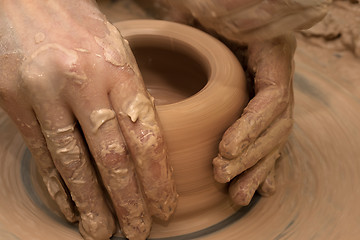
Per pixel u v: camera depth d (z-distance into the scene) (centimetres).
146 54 189
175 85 199
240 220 153
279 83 148
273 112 143
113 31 129
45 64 116
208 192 148
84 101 118
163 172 125
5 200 157
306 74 216
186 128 138
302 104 200
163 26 181
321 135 184
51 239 144
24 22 127
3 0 133
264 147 142
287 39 157
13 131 185
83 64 118
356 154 174
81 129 127
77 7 132
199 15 106
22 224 149
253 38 106
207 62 165
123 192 126
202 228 151
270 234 147
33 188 163
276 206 157
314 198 158
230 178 133
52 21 127
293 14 98
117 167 121
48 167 137
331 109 196
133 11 266
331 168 169
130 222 133
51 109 119
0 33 125
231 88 150
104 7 269
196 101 143
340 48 232
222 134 144
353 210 152
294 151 177
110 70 120
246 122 135
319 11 97
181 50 178
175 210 147
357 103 199
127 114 119
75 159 125
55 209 155
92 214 135
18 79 119
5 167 171
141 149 119
